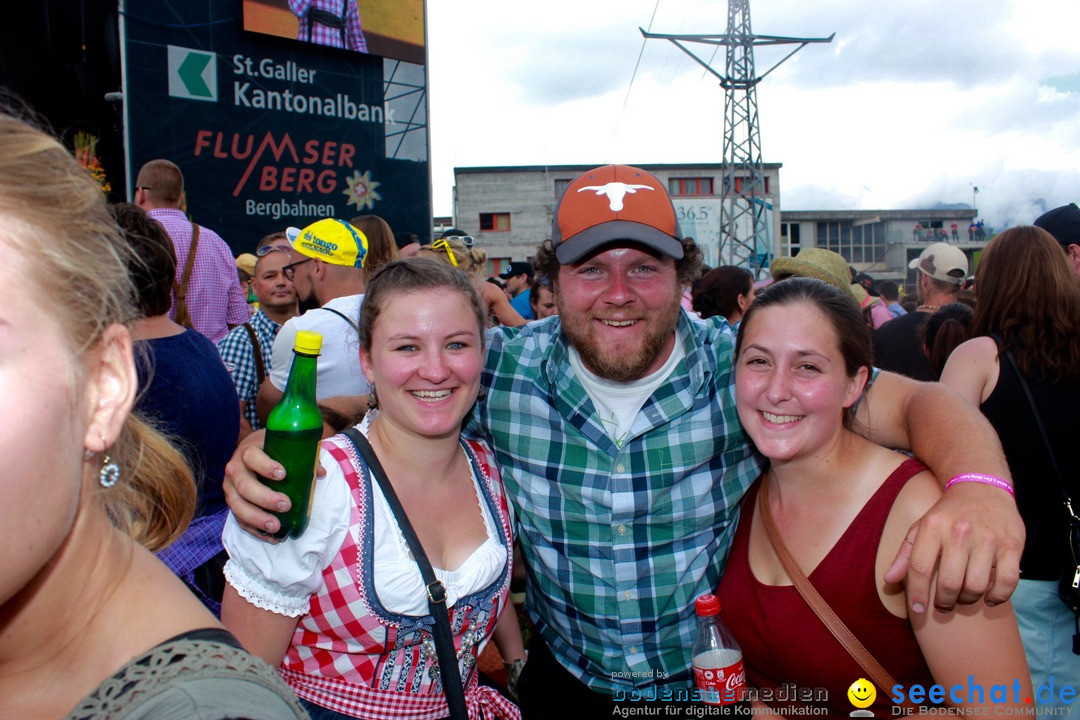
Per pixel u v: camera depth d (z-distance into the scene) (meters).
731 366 1.86
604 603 1.85
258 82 7.14
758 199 29.50
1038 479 2.09
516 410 1.90
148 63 6.54
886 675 1.48
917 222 44.34
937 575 1.28
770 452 1.54
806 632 1.52
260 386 3.17
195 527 1.98
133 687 0.59
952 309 3.22
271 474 1.24
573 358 1.92
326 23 7.46
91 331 0.60
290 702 0.66
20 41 7.24
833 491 1.55
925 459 1.47
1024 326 2.12
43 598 0.63
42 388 0.56
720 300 4.27
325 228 3.09
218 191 6.98
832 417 1.52
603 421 1.89
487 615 1.60
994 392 2.15
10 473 0.54
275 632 1.41
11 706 0.64
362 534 1.44
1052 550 2.08
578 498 1.84
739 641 1.67
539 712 2.00
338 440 1.54
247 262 6.08
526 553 1.96
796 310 1.51
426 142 8.34
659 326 1.81
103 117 7.27
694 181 38.78
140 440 0.82
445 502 1.63
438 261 1.61
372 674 1.48
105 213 0.65
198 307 3.79
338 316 2.70
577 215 1.83
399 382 1.51
